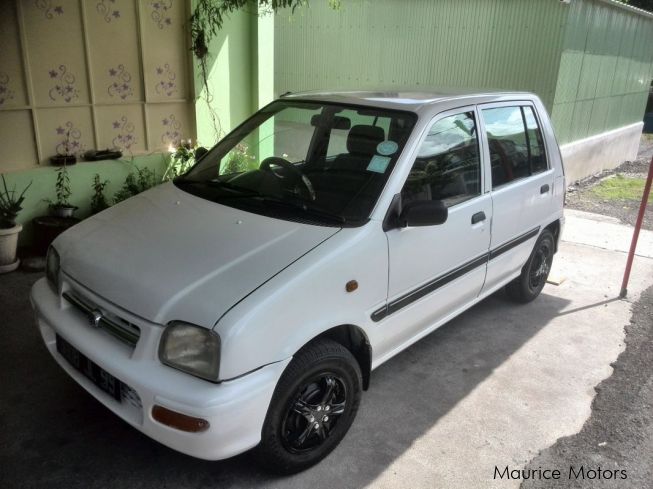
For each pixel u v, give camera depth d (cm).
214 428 216
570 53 855
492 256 387
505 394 352
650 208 844
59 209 532
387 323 300
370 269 275
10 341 373
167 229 281
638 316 474
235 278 237
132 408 237
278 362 233
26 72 514
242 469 274
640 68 1189
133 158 612
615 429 324
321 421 270
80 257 273
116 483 262
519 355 401
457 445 303
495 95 391
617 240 678
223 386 218
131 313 236
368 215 281
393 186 291
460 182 346
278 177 319
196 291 231
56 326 265
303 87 1174
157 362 228
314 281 246
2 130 512
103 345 244
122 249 269
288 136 351
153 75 618
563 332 439
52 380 335
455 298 362
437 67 982
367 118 328
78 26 543
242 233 270
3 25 491
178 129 661
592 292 521
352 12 1059
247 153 354
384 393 346
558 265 588
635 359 404
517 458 296
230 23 668
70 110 558
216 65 666
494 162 381
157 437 227
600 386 367
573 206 842
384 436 306
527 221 425
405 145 304
